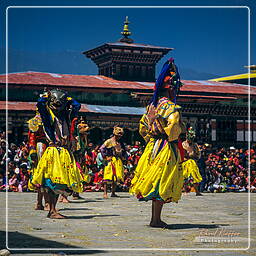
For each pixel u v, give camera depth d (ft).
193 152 70.03
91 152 81.97
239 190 87.45
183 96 125.39
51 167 33.99
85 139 52.80
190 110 128.36
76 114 35.37
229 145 133.18
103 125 120.57
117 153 62.03
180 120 30.53
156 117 30.17
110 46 143.74
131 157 83.56
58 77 127.65
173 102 31.09
